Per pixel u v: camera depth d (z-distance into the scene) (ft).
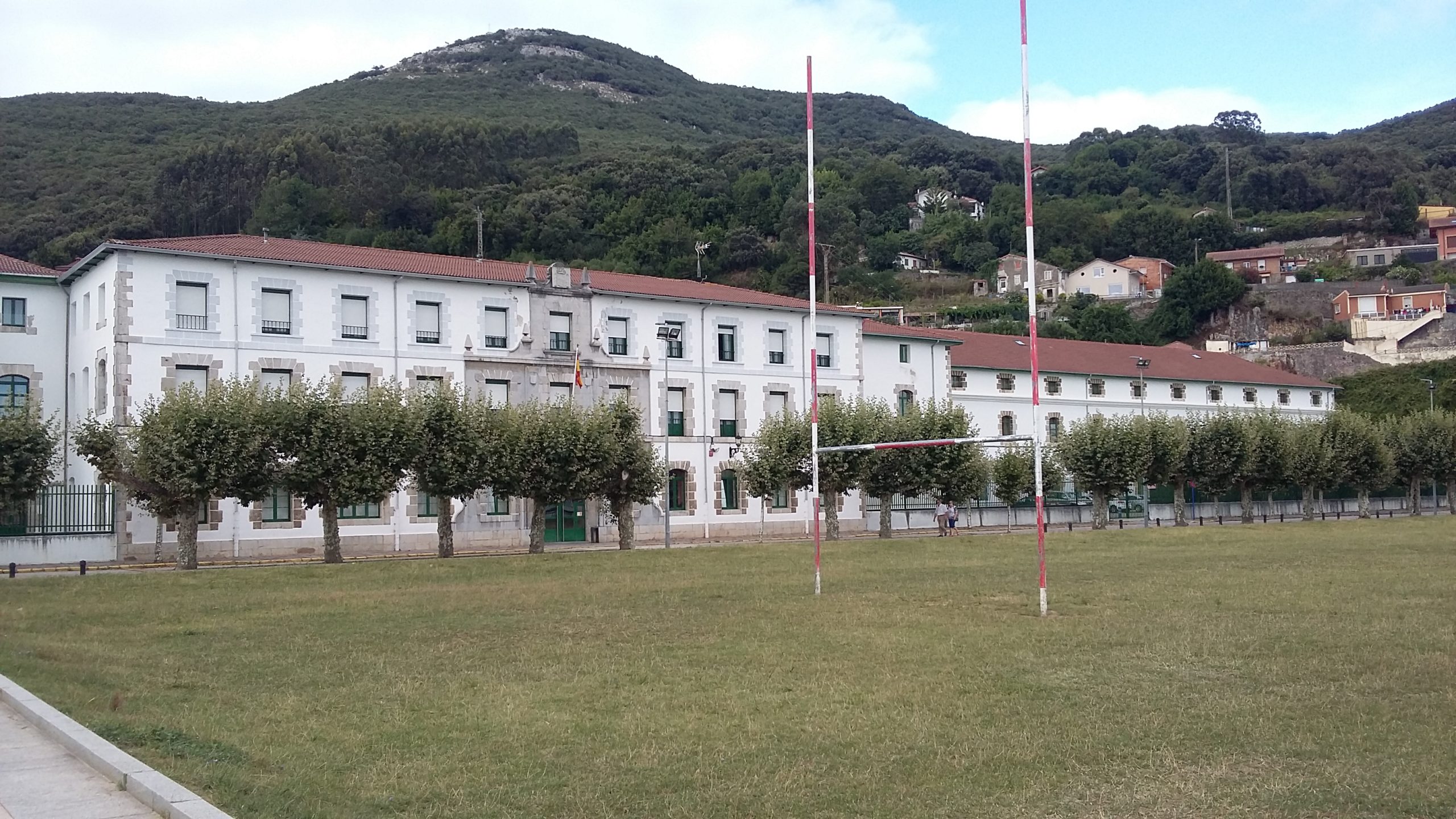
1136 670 53.36
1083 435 196.85
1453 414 266.77
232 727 41.93
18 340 160.15
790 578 100.68
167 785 30.63
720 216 460.55
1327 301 409.69
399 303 163.32
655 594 88.79
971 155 625.82
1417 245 470.80
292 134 444.96
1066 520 229.66
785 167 529.45
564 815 32.14
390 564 117.50
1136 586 90.02
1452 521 197.67
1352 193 536.01
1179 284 418.31
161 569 120.88
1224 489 212.43
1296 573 99.50
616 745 39.91
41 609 81.56
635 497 147.43
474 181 461.37
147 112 541.75
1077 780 35.45
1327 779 35.27
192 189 399.65
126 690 49.14
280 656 59.21
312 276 156.35
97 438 119.85
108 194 408.87
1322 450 224.94
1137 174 590.55
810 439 166.91
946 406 186.91
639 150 566.77
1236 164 572.10
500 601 84.94
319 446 124.26
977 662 55.67
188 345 146.10
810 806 33.01
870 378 218.59
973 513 216.95
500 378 171.83
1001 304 420.77
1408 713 43.70
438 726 42.73
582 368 179.63
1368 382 354.54
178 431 118.21
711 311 195.93
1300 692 48.01
